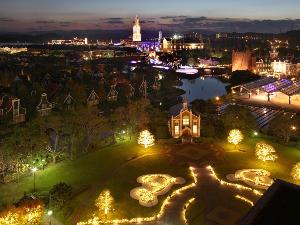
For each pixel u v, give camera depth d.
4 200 71.25
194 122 109.00
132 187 78.31
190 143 106.00
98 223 64.62
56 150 93.69
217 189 77.50
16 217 57.25
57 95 157.62
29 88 173.38
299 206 28.50
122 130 109.25
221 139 108.88
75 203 71.25
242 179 81.69
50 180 81.00
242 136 102.81
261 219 27.50
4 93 156.00
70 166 89.25
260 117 146.00
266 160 90.31
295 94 166.12
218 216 66.62
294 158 93.69
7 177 80.50
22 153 82.38
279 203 28.94
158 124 112.38
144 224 64.38
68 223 64.44
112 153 98.44
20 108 129.38
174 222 64.88
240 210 68.69
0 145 82.38
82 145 100.38
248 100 174.00
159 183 79.62
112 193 75.56
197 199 73.19
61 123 94.81
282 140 106.50
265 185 78.44
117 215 67.19
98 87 174.00
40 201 62.22
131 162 92.19
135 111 111.75
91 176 83.56
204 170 87.38
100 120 102.75
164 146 104.00
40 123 92.00
